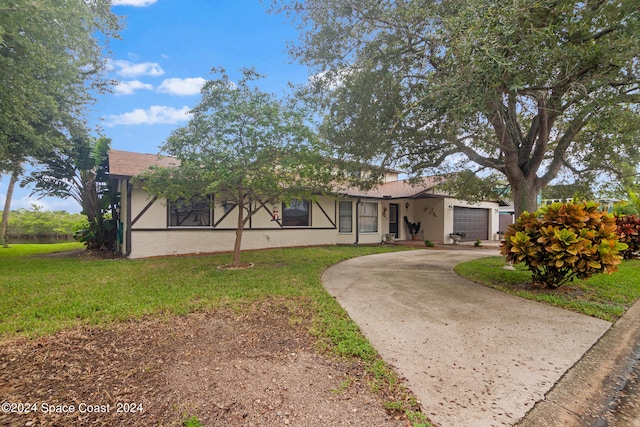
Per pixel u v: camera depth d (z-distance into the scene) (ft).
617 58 13.43
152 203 32.94
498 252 41.09
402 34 19.20
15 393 7.87
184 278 21.45
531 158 25.14
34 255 37.42
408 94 20.81
